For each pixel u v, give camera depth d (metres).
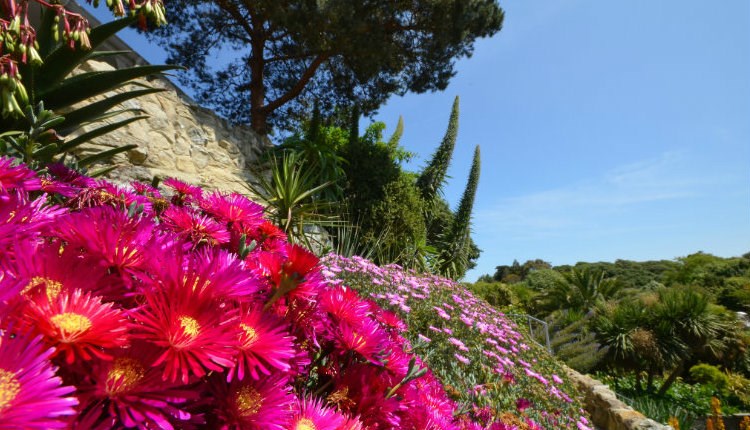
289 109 12.20
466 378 2.13
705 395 10.57
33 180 0.55
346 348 0.63
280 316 0.52
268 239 0.84
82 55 2.58
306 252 0.56
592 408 5.51
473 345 3.01
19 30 1.87
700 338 10.48
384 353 0.67
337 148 9.22
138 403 0.32
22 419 0.24
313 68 9.73
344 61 10.29
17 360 0.26
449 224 10.84
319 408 0.52
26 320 0.30
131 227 0.47
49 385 0.25
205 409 0.41
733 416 8.73
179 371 0.35
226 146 7.46
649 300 12.06
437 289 4.49
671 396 10.41
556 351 9.16
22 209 0.44
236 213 0.81
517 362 3.46
